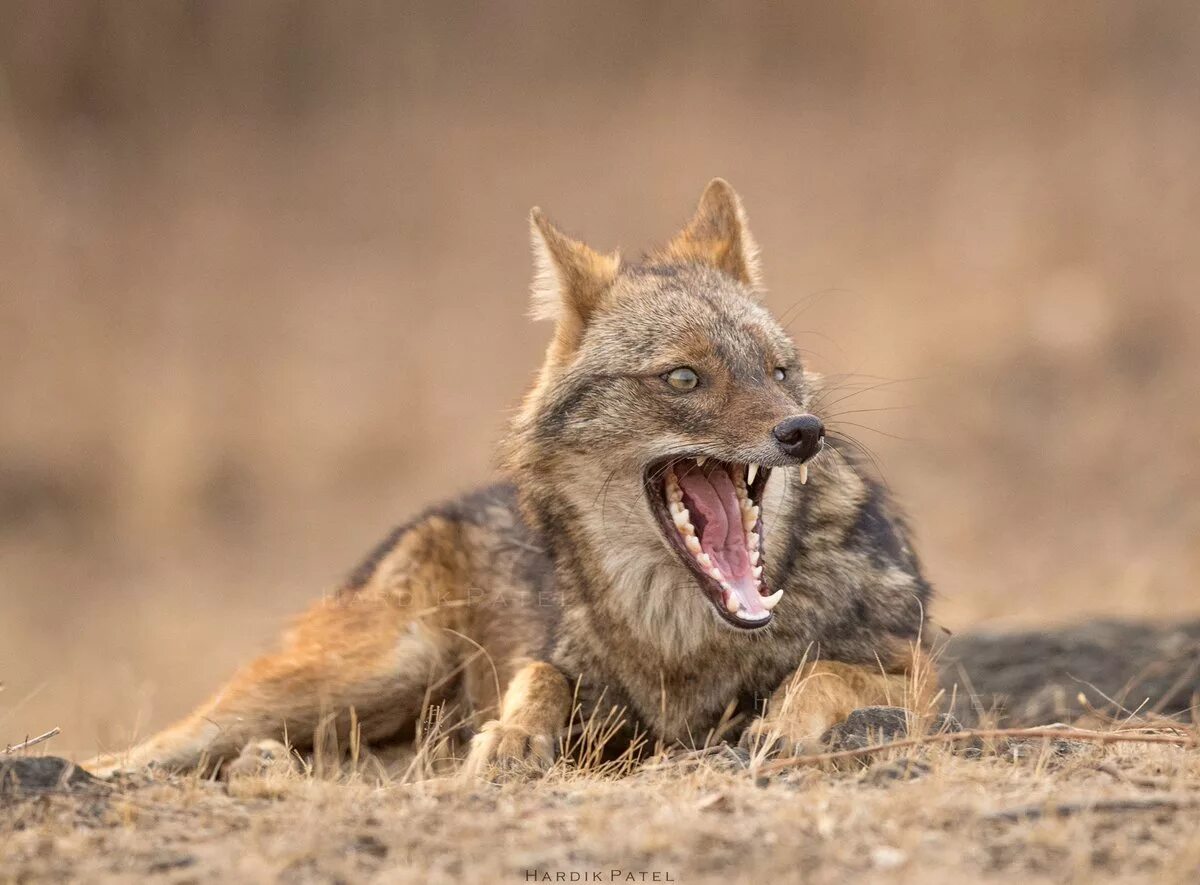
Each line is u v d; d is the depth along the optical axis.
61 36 51.41
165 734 12.15
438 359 38.19
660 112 50.50
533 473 11.25
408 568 12.67
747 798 8.27
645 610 10.79
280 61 54.31
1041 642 14.15
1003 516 25.81
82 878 7.27
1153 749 9.51
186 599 26.34
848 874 7.01
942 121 45.56
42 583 27.75
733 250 12.21
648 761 10.02
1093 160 39.91
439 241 45.53
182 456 32.16
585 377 11.03
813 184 44.06
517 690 10.76
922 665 10.73
